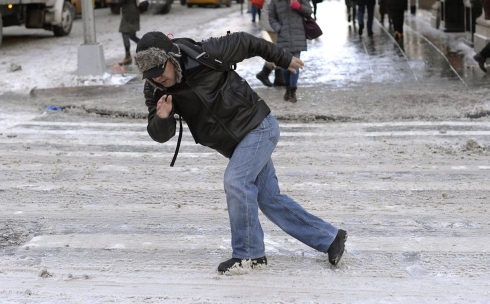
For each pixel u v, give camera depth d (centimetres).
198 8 11075
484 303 1293
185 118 1375
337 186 2138
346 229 1739
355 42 5762
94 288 1393
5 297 1354
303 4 3428
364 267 1484
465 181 2166
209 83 1338
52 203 2003
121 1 4875
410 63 4547
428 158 2461
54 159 2534
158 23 8275
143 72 1283
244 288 1375
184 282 1413
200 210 1920
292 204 1459
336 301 1312
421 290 1359
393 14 5647
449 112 3153
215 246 1630
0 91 4084
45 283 1425
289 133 2905
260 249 1452
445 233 1697
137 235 1717
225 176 1388
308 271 1457
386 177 2230
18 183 2217
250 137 1370
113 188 2152
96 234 1728
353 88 3803
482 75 4041
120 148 2709
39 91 4031
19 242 1686
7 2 6200
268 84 3938
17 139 2878
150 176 2291
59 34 7012
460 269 1466
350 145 2672
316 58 4959
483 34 4512
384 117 3139
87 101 3653
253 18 7706
